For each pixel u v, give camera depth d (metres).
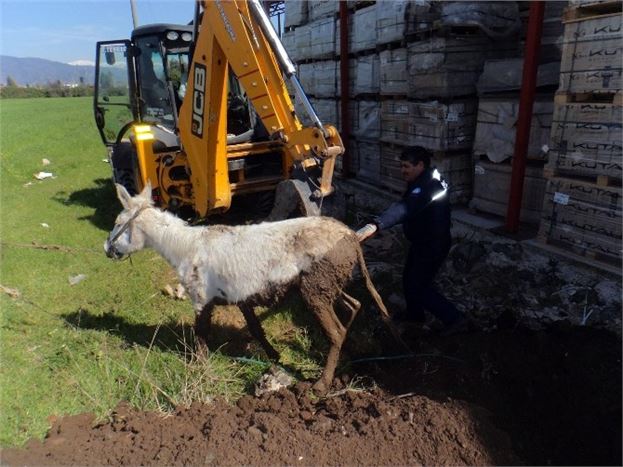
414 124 6.75
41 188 10.86
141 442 3.23
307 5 9.65
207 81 5.59
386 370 3.99
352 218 7.17
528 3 6.39
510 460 2.91
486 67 5.97
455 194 6.70
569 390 3.42
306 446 3.08
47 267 6.23
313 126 4.69
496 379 3.62
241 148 6.84
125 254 4.31
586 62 4.49
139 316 5.01
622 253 4.56
